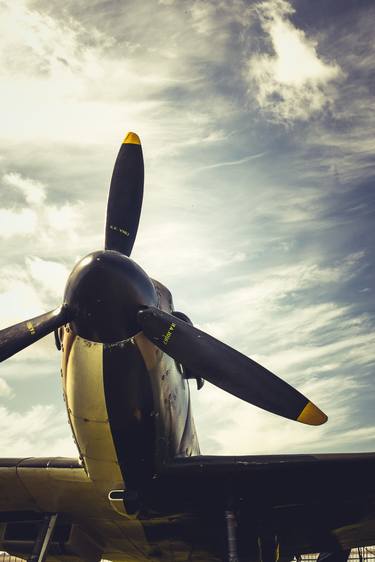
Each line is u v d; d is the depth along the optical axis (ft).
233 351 27.43
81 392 26.84
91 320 25.79
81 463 28.78
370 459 27.81
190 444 31.35
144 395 26.94
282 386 27.17
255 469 28.35
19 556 34.04
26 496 30.76
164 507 30.27
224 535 31.65
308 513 31.73
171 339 26.86
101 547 34.37
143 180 32.40
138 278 26.40
